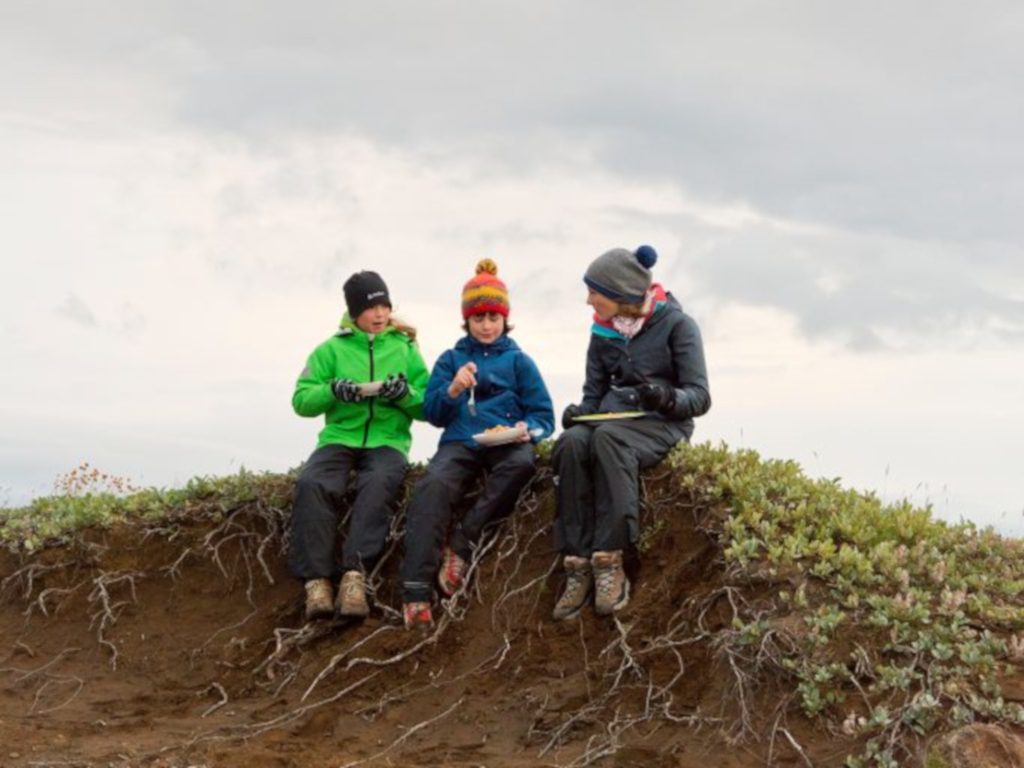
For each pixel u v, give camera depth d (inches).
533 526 302.8
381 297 320.2
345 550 301.7
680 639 257.1
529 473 304.8
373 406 317.4
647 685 249.9
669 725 238.8
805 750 220.7
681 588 271.0
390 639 284.7
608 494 276.8
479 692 264.7
